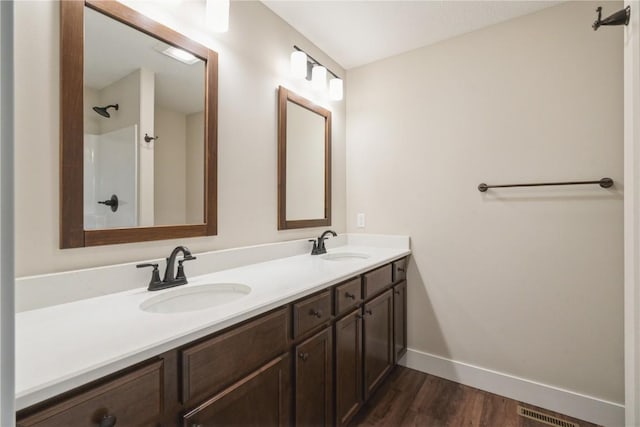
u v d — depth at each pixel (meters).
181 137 1.35
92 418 0.61
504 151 1.92
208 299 1.25
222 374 0.88
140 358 0.68
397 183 2.33
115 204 1.12
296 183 2.02
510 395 1.88
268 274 1.42
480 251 2.00
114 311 0.92
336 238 2.41
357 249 2.29
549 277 1.79
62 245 0.98
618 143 1.61
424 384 2.03
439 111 2.15
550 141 1.78
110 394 0.64
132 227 1.18
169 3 1.30
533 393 1.82
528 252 1.85
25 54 0.92
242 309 0.94
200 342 0.82
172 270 1.20
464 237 2.06
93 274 1.04
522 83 1.86
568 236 1.74
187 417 0.78
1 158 0.35
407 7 1.78
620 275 1.61
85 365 0.60
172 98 1.32
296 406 1.16
